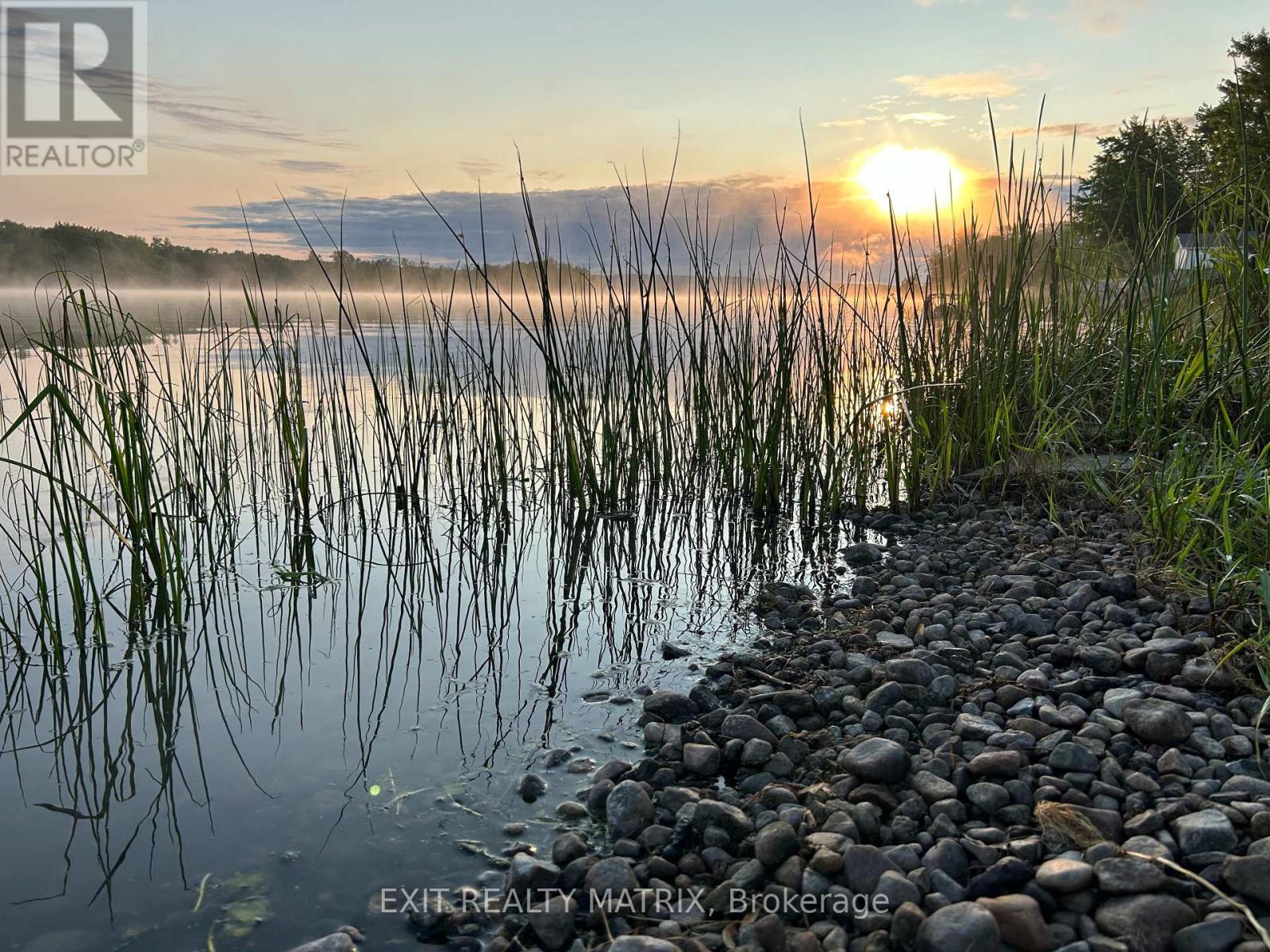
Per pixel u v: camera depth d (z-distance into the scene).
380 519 4.40
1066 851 1.65
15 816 2.03
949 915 1.48
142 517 3.10
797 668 2.59
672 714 2.40
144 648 2.94
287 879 1.79
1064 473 3.92
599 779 2.10
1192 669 2.19
